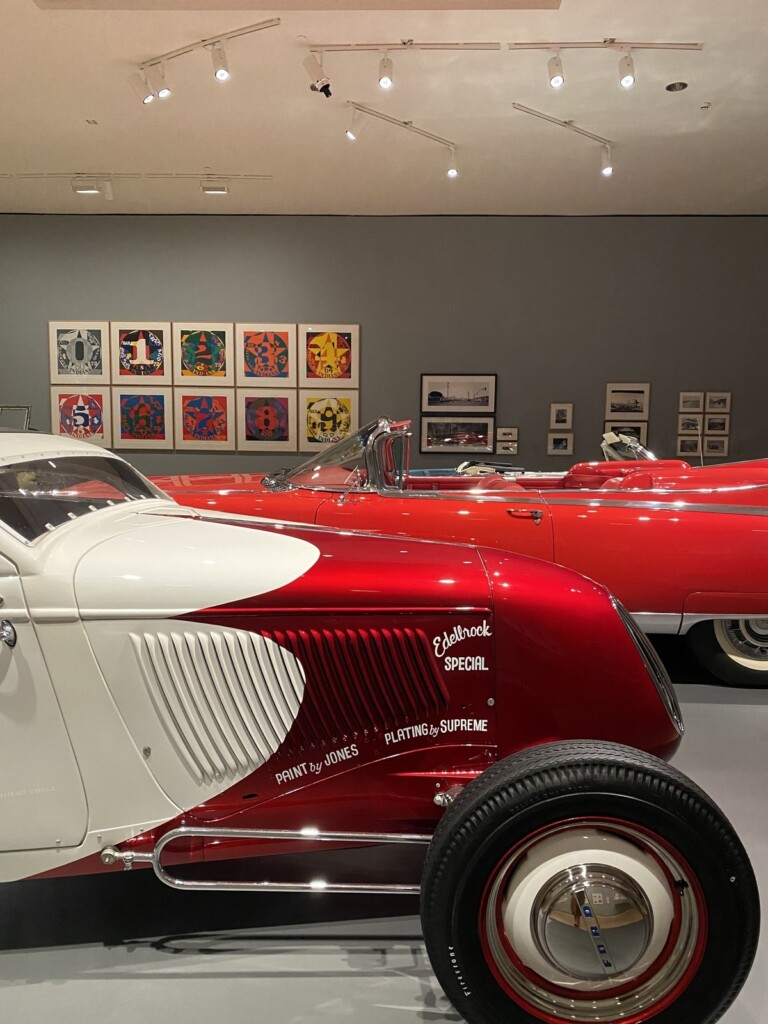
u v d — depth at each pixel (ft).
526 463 22.97
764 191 19.88
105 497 6.24
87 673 4.80
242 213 21.94
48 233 22.12
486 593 5.15
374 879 6.38
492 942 4.39
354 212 21.79
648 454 13.92
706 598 10.19
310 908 6.03
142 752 4.92
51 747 4.81
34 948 5.61
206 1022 4.89
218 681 4.98
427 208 21.44
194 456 23.07
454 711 5.16
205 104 14.84
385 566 5.28
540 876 4.30
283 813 5.14
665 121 15.62
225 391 22.74
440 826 4.46
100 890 6.31
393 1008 5.01
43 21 11.85
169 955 5.52
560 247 22.06
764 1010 5.01
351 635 5.06
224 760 5.03
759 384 22.45
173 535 5.48
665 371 22.49
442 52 12.86
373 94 14.42
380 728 5.16
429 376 22.63
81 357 22.58
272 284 22.30
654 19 11.93
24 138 16.57
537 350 22.48
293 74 13.62
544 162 17.85
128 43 12.53
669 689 5.65
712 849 4.19
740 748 8.93
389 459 10.84
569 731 5.20
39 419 22.90
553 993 4.43
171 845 5.01
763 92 14.33
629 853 4.29
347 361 22.58
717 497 10.35
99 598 4.81
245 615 4.99
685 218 21.83
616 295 22.20
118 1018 4.93
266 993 5.14
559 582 5.41
